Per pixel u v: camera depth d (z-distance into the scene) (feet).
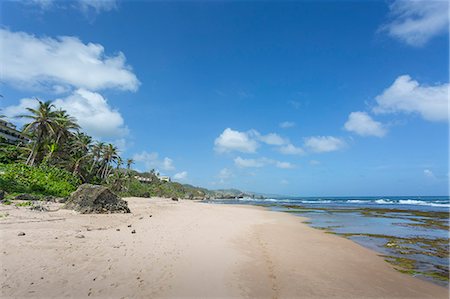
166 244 31.48
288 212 112.27
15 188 83.71
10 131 213.25
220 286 20.51
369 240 45.39
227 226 53.52
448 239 46.78
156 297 17.67
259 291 20.25
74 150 176.45
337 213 108.17
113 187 206.28
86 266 21.65
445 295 21.77
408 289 22.75
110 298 16.88
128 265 22.91
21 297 15.96
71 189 102.01
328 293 20.83
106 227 40.06
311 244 39.45
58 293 16.85
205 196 520.01
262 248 34.42
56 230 33.76
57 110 153.89
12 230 31.45
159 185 379.14
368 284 23.44
